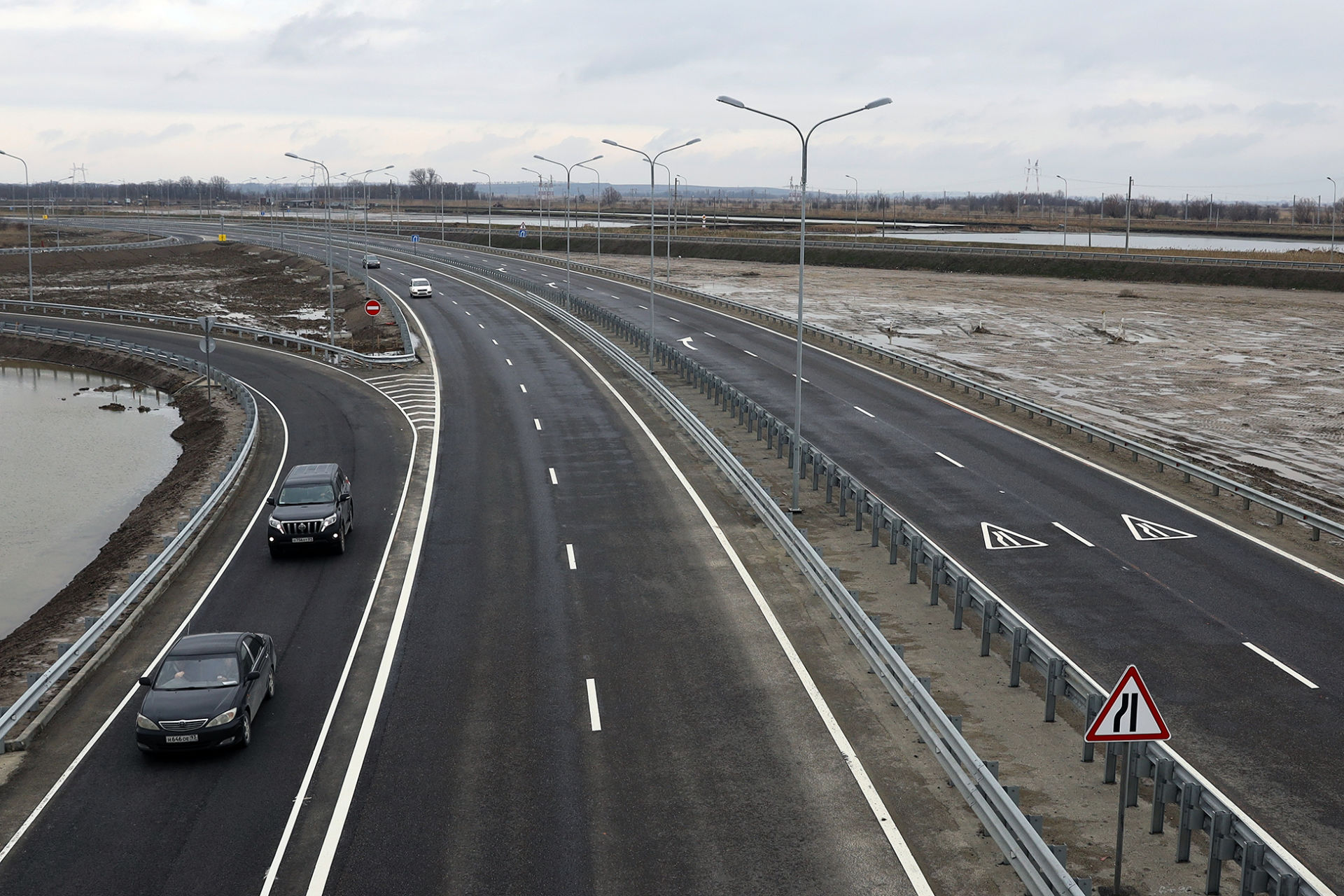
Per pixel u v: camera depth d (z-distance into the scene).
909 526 24.62
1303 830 14.18
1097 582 24.09
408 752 16.77
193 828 14.63
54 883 13.35
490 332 67.69
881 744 16.75
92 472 43.59
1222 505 30.44
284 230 176.25
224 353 64.69
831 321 73.69
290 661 20.69
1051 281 99.12
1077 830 14.19
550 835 14.21
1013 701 18.25
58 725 18.28
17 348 72.56
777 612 22.70
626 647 20.91
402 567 26.16
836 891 12.88
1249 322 73.44
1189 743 16.62
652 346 50.75
